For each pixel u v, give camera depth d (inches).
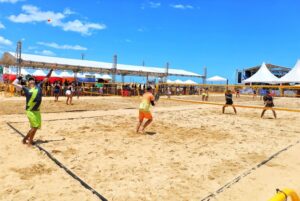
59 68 1130.0
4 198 143.2
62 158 210.8
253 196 153.9
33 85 239.9
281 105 790.5
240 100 975.0
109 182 168.2
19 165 192.9
